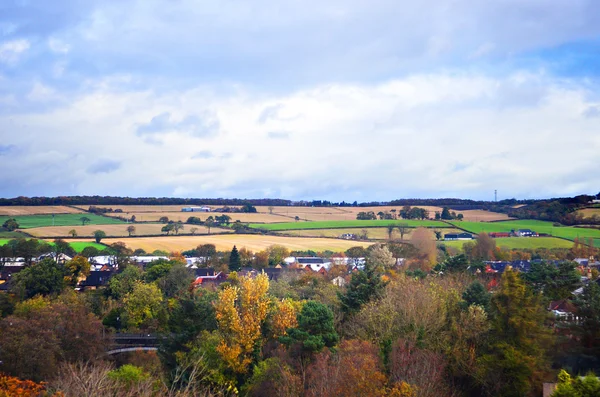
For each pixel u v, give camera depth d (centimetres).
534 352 3809
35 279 8862
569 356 4303
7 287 9694
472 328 4278
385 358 3950
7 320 4941
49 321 5191
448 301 5084
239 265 13175
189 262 14212
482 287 5203
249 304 5109
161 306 7769
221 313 4950
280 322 5038
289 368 3938
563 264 6894
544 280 6619
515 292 3938
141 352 6003
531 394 3716
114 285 9150
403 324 4484
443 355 4116
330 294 6625
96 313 8319
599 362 4234
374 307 5003
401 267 10694
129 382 3403
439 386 3572
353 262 12850
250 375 4625
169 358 4756
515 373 3712
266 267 13325
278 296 7275
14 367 4347
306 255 15388
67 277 9806
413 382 3325
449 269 7975
